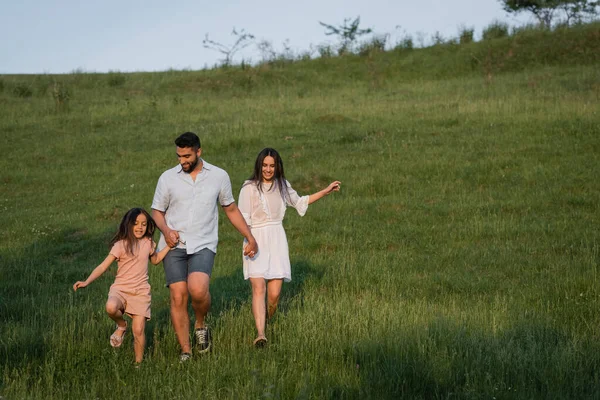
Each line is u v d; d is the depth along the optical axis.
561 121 19.38
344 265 10.16
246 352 6.50
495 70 33.19
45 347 6.61
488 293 8.82
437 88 29.83
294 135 20.84
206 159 18.55
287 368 6.07
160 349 6.64
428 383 5.74
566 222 12.05
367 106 25.11
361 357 6.23
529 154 16.70
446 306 8.20
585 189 14.03
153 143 21.38
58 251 12.11
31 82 36.31
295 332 6.96
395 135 19.95
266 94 31.97
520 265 9.99
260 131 21.31
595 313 7.56
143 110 27.00
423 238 11.81
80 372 6.06
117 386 5.80
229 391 5.59
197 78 35.56
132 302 6.35
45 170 18.97
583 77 27.45
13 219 14.40
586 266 9.49
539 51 33.91
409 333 6.77
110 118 25.66
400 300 8.31
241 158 18.41
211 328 7.18
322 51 40.53
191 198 6.54
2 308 8.37
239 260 10.88
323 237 12.05
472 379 5.72
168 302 8.63
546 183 14.65
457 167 16.14
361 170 16.58
